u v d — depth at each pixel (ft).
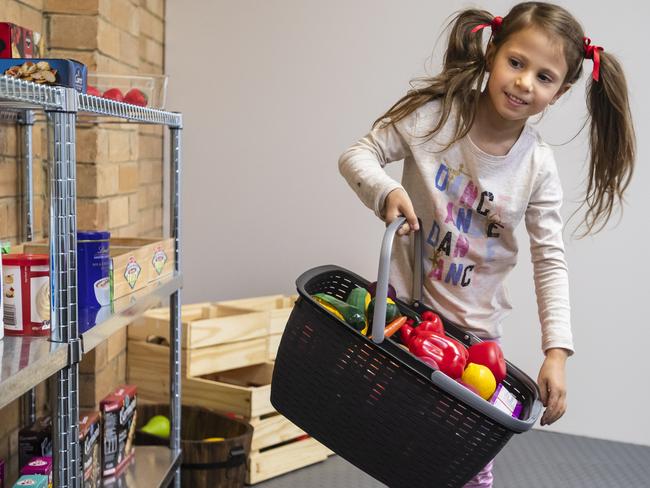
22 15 6.60
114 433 6.11
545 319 5.25
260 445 7.57
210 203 10.14
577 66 5.11
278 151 9.89
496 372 4.69
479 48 5.33
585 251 9.20
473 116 5.19
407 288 5.48
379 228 9.69
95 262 4.92
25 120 6.32
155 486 5.99
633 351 9.16
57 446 4.26
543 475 8.11
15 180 6.35
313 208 9.87
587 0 8.94
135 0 8.38
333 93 9.69
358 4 9.53
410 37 9.43
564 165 9.20
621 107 5.48
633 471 8.33
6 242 5.67
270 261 10.05
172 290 6.24
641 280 9.07
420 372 4.03
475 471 4.17
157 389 8.08
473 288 5.49
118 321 4.90
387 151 5.44
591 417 9.37
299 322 4.25
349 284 5.17
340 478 7.79
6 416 6.23
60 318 4.21
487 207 5.30
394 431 4.14
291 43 9.74
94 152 7.18
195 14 9.94
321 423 4.28
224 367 7.97
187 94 10.05
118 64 7.82
